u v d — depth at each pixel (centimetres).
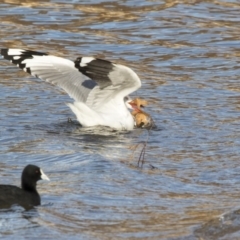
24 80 2038
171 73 2136
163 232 1165
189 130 1719
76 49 2281
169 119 1792
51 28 2441
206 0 2703
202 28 2480
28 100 1891
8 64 2158
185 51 2302
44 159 1485
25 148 1553
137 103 1795
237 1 2703
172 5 2672
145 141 1634
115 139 1642
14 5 2614
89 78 1755
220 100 1933
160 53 2283
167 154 1555
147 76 2100
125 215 1225
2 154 1511
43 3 2650
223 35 2433
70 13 2570
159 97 1945
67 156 1502
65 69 1750
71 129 1692
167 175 1425
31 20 2497
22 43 2302
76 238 1127
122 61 2208
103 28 2464
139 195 1316
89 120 1703
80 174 1402
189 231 1173
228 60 2241
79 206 1247
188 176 1429
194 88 2017
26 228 1151
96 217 1210
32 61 1747
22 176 1265
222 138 1667
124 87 1677
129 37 2397
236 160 1531
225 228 1191
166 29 2467
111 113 1714
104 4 2659
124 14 2580
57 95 1941
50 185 1339
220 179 1421
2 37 2344
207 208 1269
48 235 1131
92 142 1614
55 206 1241
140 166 1468
